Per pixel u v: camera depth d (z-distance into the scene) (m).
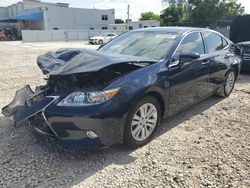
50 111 3.09
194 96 4.52
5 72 8.80
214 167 3.09
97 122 2.95
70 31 39.94
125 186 2.75
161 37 4.35
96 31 42.56
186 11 45.03
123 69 3.41
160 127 4.20
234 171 3.02
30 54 15.60
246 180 2.86
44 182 2.80
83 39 41.41
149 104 3.54
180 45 4.14
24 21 52.56
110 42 4.83
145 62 3.58
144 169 3.05
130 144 3.39
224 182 2.82
